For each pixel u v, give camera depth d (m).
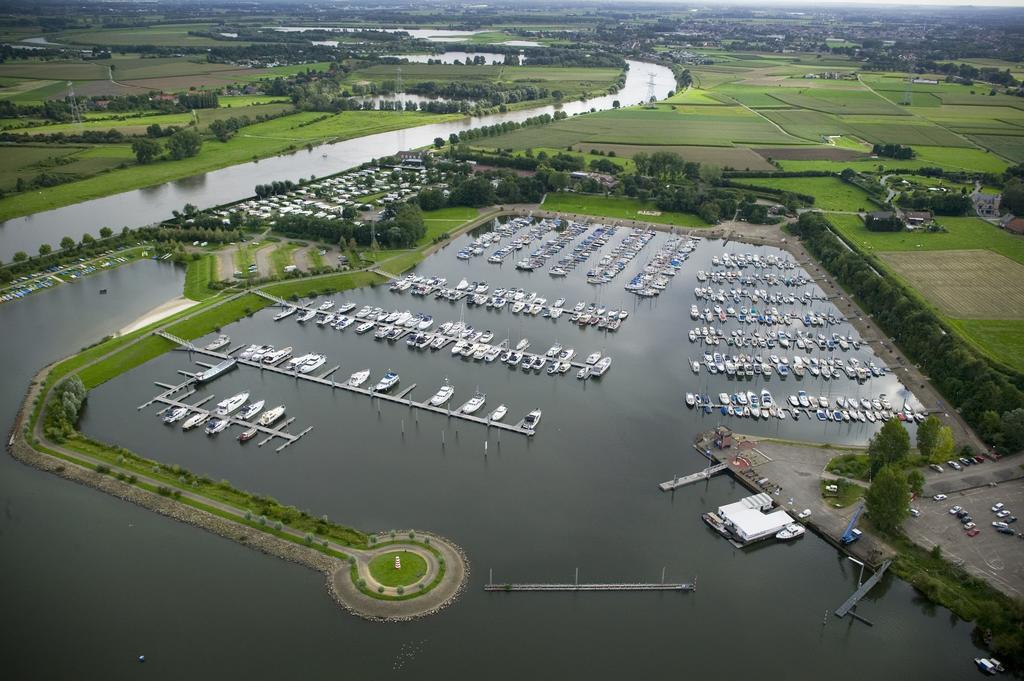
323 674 137.38
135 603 151.50
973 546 166.62
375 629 146.75
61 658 139.88
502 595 156.62
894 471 177.75
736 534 174.25
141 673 136.88
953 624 152.38
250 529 169.62
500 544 170.62
